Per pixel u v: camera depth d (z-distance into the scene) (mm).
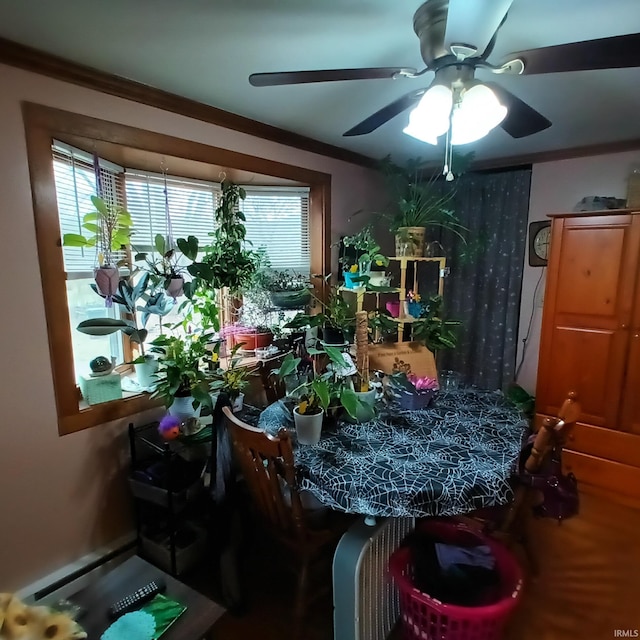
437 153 3084
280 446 1392
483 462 1477
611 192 2893
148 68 1688
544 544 2145
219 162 2258
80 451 1828
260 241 2969
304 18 1323
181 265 2586
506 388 3316
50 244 1662
